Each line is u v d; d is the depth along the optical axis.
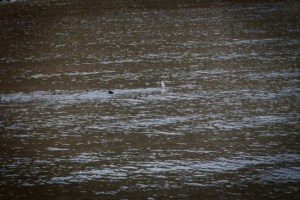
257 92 120.19
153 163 86.12
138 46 173.88
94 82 133.25
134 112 110.25
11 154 91.44
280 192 75.75
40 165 86.75
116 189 77.81
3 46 183.62
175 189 77.31
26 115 110.81
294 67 139.88
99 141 95.88
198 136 96.62
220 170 82.94
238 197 74.56
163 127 101.50
